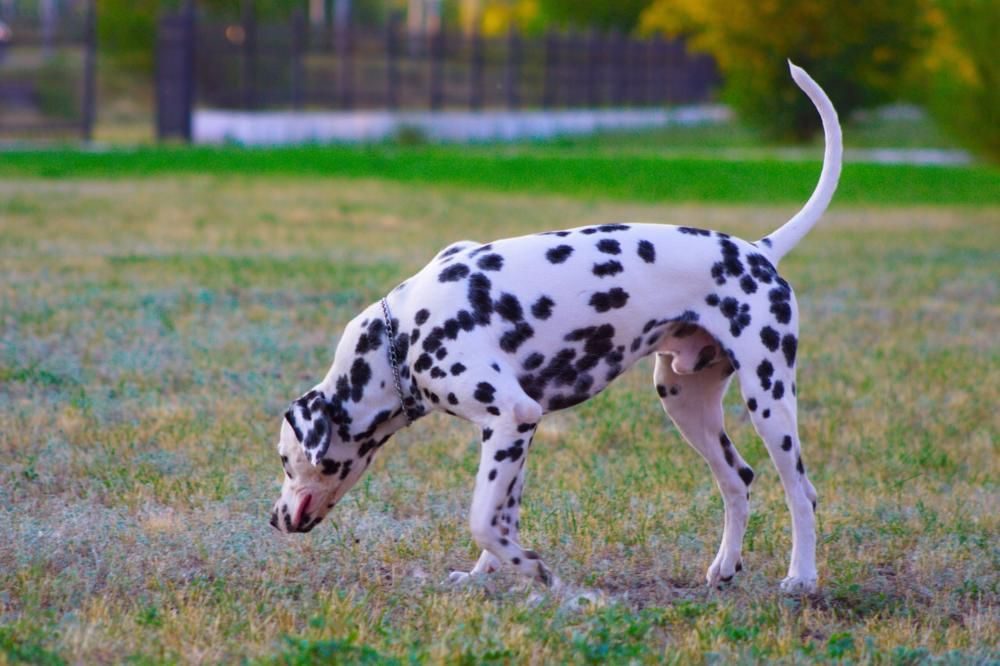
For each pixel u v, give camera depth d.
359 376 7.11
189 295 15.31
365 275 17.09
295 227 22.17
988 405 11.76
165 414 10.63
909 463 9.99
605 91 63.81
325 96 50.75
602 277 6.96
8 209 23.25
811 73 48.53
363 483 9.20
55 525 8.11
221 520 8.28
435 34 52.34
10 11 65.94
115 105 56.44
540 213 25.03
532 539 8.09
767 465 9.98
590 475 9.46
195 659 6.12
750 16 47.50
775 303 7.14
